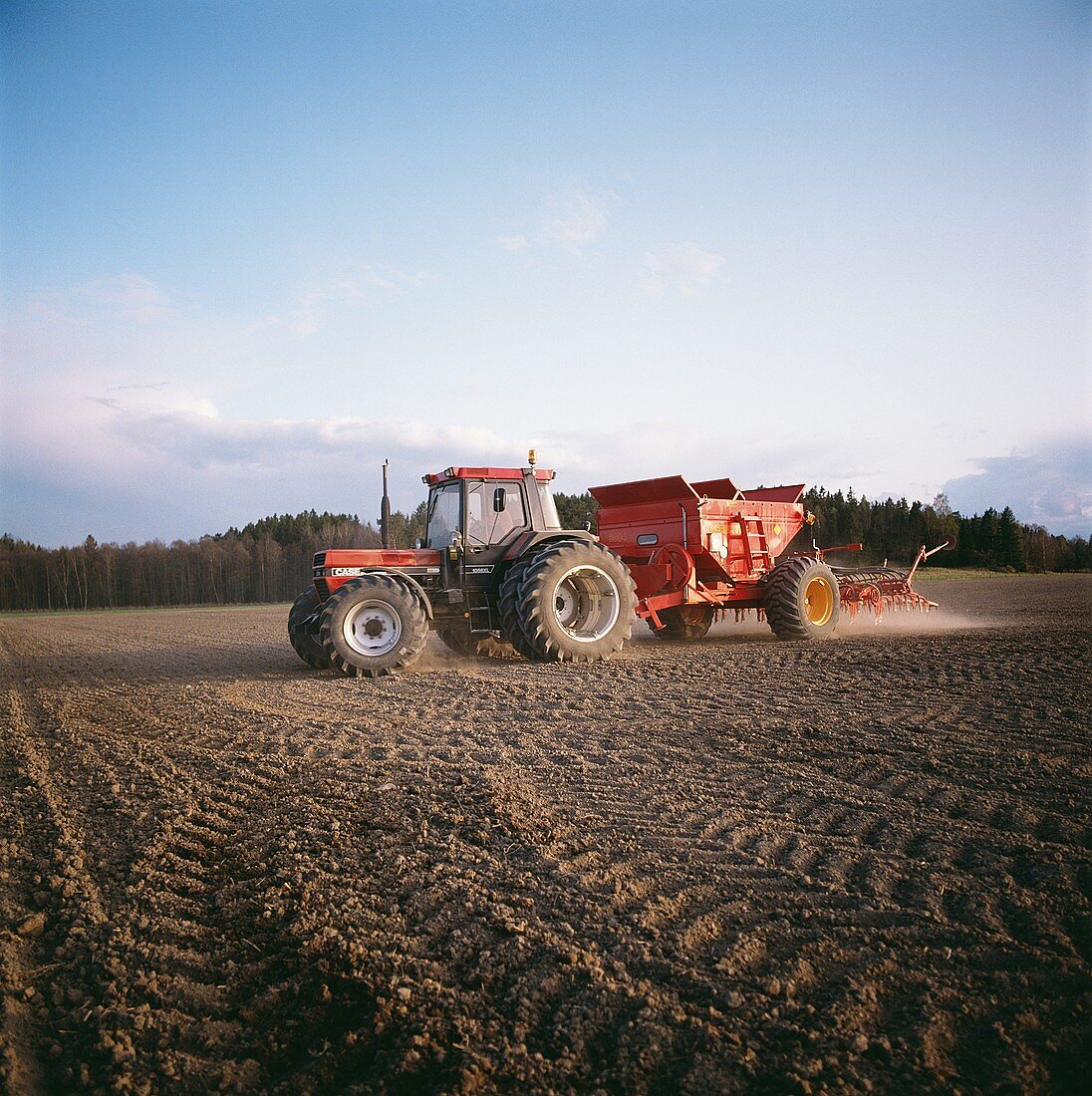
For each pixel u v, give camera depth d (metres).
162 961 2.83
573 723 6.13
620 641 10.00
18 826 4.34
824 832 3.69
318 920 3.03
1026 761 4.62
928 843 3.52
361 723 6.50
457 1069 2.11
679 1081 2.07
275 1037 2.38
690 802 4.16
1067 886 3.05
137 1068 2.28
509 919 2.94
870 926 2.82
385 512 10.58
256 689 8.64
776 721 5.85
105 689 9.41
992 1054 2.15
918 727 5.51
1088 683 6.90
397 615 9.34
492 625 10.38
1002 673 7.51
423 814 4.15
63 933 3.10
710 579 11.71
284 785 4.81
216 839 3.98
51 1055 2.37
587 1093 2.05
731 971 2.55
